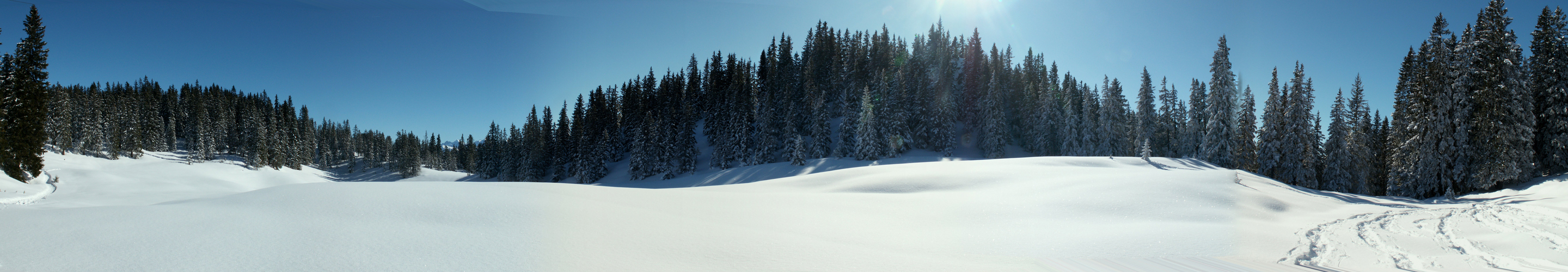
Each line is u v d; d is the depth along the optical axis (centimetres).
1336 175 3553
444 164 13050
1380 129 4406
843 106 7700
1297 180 3288
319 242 636
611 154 7700
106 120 7688
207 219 756
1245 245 920
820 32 10425
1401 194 2856
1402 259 838
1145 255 825
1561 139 2544
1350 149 3666
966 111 6931
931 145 6228
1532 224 1183
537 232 780
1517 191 2289
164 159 8219
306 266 526
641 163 6247
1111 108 5175
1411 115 2841
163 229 676
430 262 564
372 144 13062
